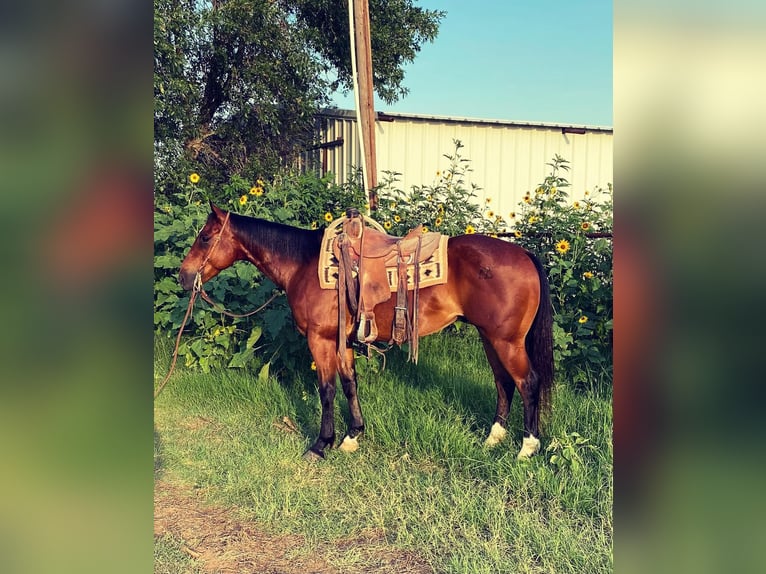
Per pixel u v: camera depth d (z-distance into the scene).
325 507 3.27
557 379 4.80
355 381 4.05
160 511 3.26
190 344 5.50
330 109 11.34
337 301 3.84
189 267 4.09
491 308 3.65
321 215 5.90
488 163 10.25
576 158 10.91
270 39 11.61
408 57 13.93
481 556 2.72
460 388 4.70
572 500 3.15
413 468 3.70
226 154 12.23
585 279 4.95
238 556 2.82
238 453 3.96
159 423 4.50
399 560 2.77
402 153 9.77
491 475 3.48
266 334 5.20
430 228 5.86
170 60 10.30
